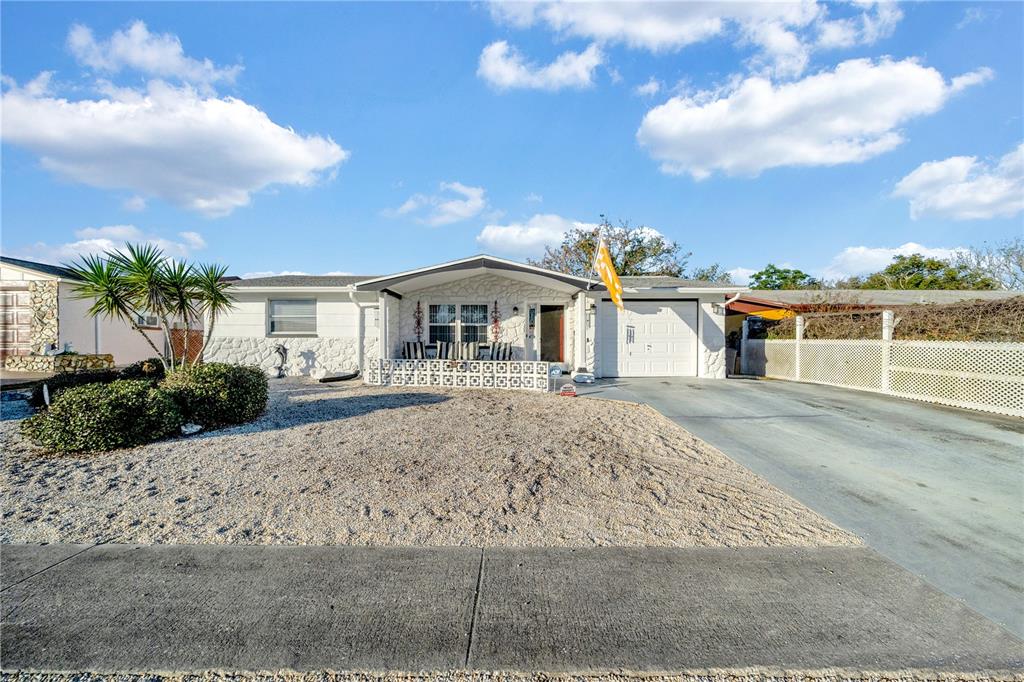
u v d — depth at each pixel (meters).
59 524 3.72
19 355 13.85
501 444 5.95
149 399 5.96
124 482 4.62
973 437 6.80
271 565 3.11
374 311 13.73
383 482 4.64
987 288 26.06
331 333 13.86
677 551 3.36
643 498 4.39
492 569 3.08
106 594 2.76
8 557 3.19
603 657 2.27
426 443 5.93
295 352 13.86
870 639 2.41
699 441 6.52
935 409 8.89
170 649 2.30
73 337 14.30
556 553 3.31
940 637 2.43
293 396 9.48
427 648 2.32
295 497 4.27
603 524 3.81
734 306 16.75
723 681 2.12
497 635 2.42
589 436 6.48
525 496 4.37
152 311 7.59
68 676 2.12
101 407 5.56
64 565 3.09
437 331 13.84
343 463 5.16
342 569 3.06
